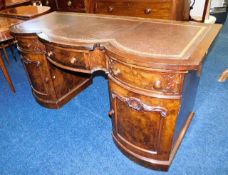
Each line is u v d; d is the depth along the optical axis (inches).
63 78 83.8
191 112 74.6
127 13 90.9
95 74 108.5
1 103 91.1
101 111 83.0
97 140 70.4
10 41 116.2
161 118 48.7
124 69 46.9
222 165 59.5
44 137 72.8
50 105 84.5
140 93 47.2
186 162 60.9
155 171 59.4
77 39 54.4
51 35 59.1
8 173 61.6
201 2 138.2
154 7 84.1
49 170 61.8
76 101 89.5
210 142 66.5
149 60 41.8
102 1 94.9
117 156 64.6
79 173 60.4
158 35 54.1
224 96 86.2
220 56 116.0
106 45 49.6
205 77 99.0
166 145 53.3
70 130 75.0
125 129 58.1
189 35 53.1
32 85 85.1
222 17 152.1
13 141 71.9
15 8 98.6
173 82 42.8
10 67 119.6
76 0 101.3
